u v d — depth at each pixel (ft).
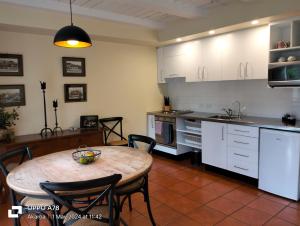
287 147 9.15
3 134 9.90
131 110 15.67
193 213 8.54
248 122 10.46
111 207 5.39
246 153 10.68
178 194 10.05
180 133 14.32
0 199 9.55
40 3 9.93
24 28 10.51
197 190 10.39
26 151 7.89
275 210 8.59
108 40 13.83
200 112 15.21
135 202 9.41
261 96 12.17
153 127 15.98
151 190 10.47
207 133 12.40
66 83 12.80
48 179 5.80
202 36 13.14
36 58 11.73
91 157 6.88
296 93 10.87
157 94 17.07
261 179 10.16
